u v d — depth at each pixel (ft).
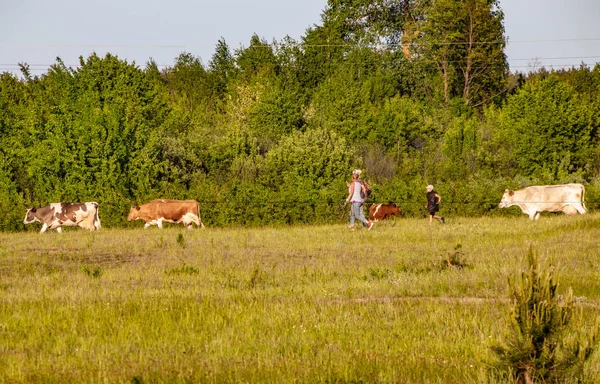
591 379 51.19
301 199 212.64
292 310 75.46
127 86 337.93
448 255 107.45
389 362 57.16
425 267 103.91
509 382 50.47
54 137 241.76
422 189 225.56
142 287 90.79
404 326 69.87
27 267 108.58
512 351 51.08
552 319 50.75
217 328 68.49
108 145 238.68
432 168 310.65
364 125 378.12
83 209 175.42
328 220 211.61
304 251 126.82
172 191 212.64
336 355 59.31
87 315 73.67
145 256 120.98
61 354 59.67
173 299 82.23
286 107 385.50
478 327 67.92
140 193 240.12
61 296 84.53
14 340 64.39
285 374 53.88
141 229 178.91
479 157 311.27
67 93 341.62
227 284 93.76
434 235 147.13
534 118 310.86
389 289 89.04
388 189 227.40
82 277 97.71
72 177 237.04
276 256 120.37
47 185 237.45
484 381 50.42
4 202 204.13
